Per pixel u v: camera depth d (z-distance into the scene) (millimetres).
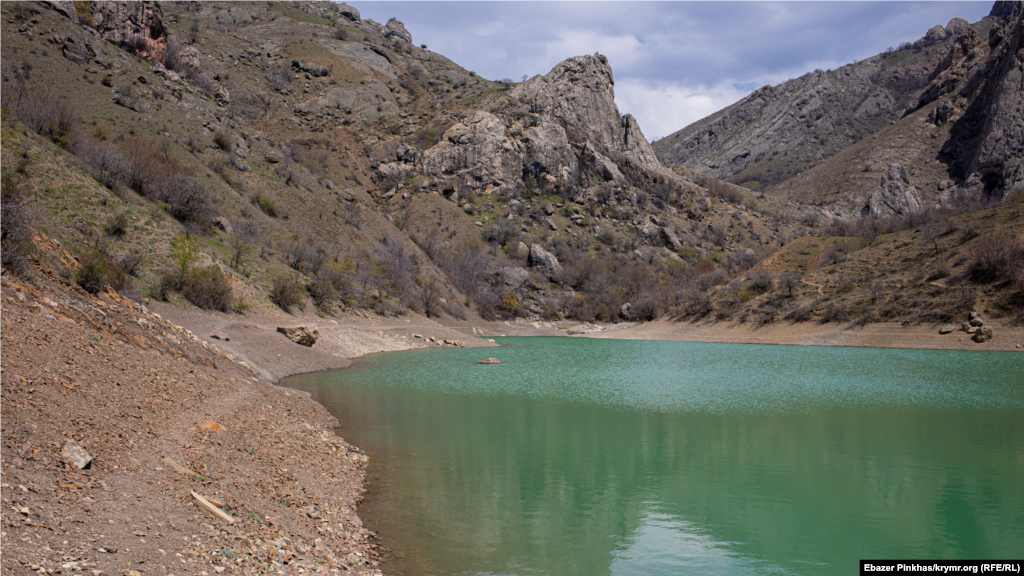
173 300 36250
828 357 50812
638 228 130000
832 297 70000
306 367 34062
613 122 161000
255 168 75375
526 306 99375
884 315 61938
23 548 5609
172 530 7242
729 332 74062
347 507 11430
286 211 70562
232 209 60469
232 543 7559
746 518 12312
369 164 126375
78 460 8039
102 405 10844
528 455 17125
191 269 39562
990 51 187875
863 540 11250
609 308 102562
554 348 63000
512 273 103188
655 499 13430
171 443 10523
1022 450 18359
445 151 130500
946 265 62344
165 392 13852
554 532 11141
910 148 177250
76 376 11531
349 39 174125
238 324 36500
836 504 13281
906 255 70250
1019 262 55500
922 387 32750
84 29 73188
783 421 22953
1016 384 33688
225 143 74250
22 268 16250
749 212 153875
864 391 31219
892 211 144125
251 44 147750
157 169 51562
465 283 95188
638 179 151125
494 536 10703
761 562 10141
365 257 75500
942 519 12406
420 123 141000
